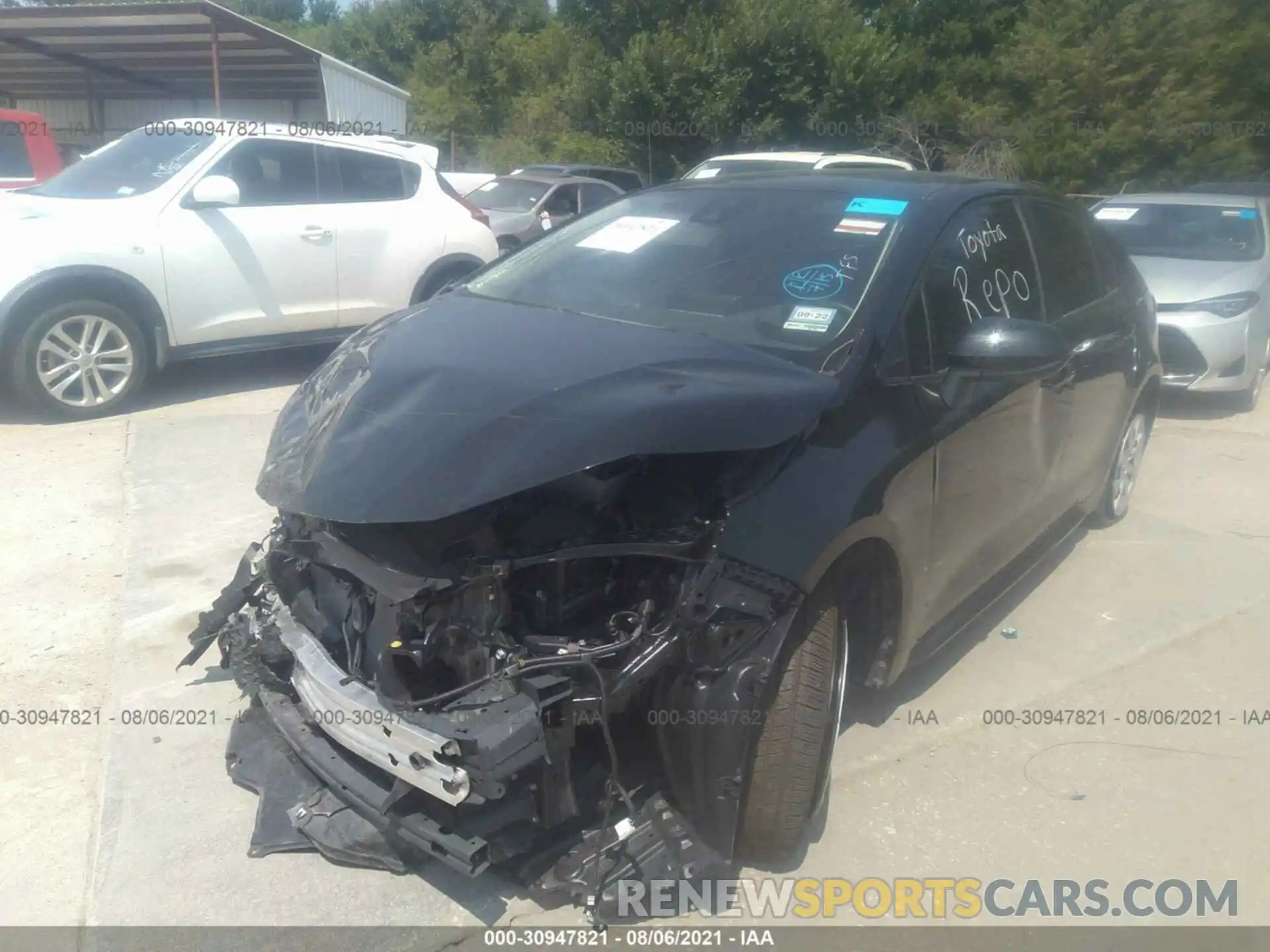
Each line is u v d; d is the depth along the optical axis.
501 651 2.57
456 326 3.43
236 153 7.57
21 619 4.30
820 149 26.53
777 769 2.82
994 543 3.97
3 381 6.68
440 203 8.68
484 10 39.81
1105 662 4.35
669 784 2.82
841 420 3.00
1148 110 25.77
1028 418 3.98
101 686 3.87
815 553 2.78
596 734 2.79
